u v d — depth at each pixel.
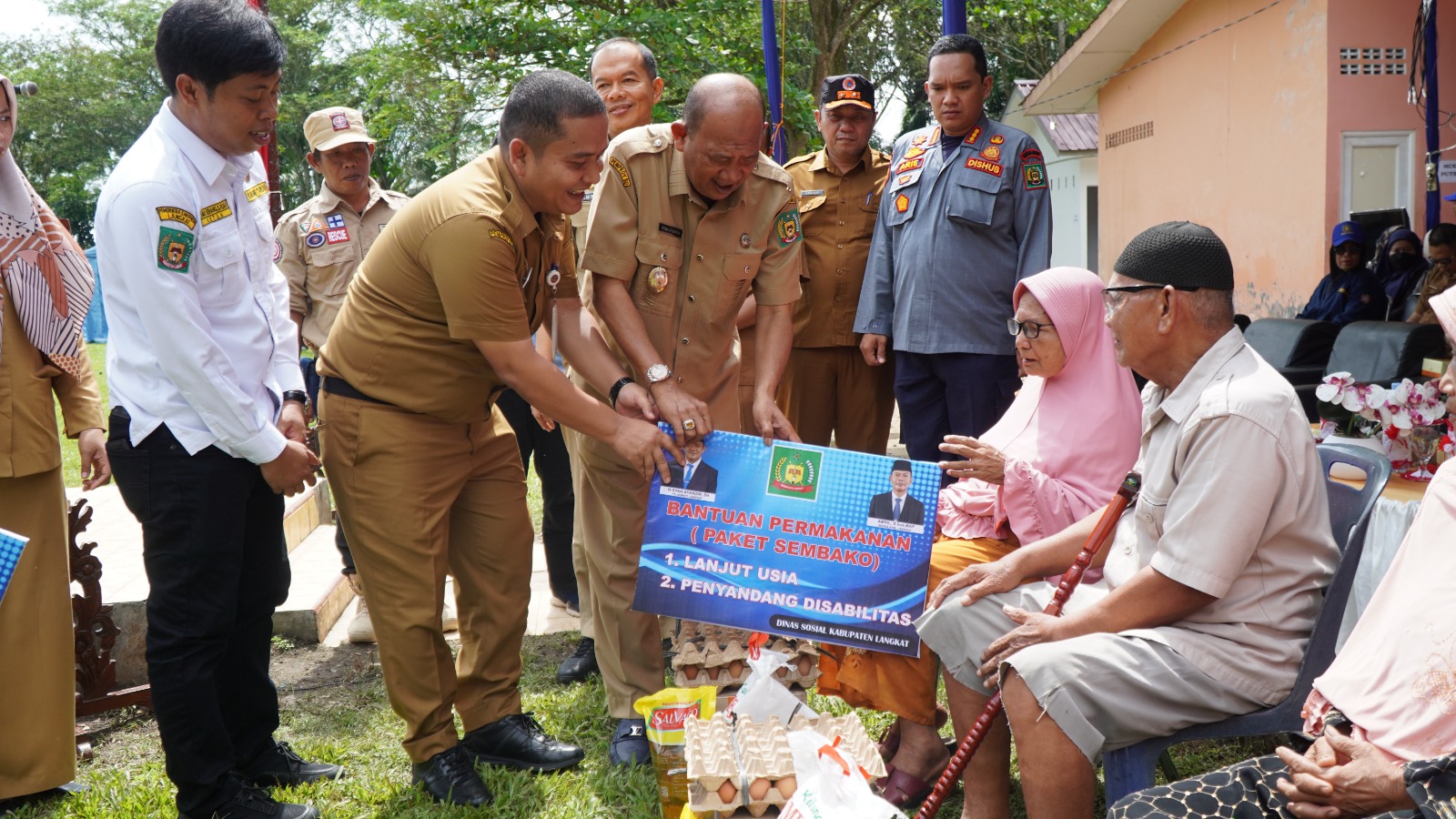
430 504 3.08
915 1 21.00
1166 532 2.43
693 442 3.03
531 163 2.82
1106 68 13.61
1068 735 2.35
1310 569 2.46
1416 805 1.85
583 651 4.11
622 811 3.11
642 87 4.11
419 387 3.00
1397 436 3.34
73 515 3.78
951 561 3.04
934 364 4.44
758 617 2.96
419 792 3.22
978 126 4.37
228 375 2.79
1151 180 12.77
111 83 36.88
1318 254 9.40
